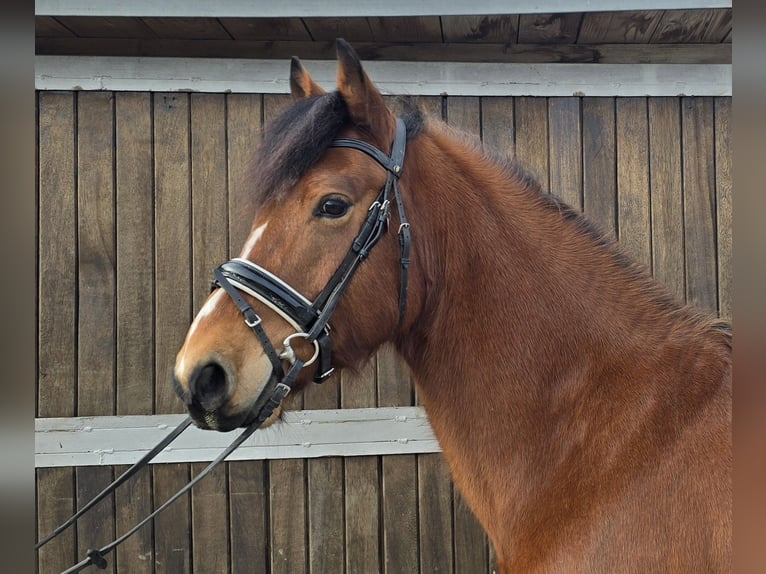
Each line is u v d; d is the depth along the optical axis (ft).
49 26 6.47
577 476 3.47
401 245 3.71
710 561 3.05
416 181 3.89
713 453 3.22
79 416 6.68
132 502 6.73
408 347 4.12
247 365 3.40
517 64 7.04
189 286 6.82
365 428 6.86
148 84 6.84
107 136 6.81
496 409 3.74
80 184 6.78
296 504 6.84
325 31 6.68
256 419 3.43
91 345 6.73
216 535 6.78
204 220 6.85
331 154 3.65
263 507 6.82
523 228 3.92
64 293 6.73
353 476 6.89
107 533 6.69
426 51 7.04
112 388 6.72
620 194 7.08
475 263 3.85
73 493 6.68
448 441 3.98
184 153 6.86
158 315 6.78
